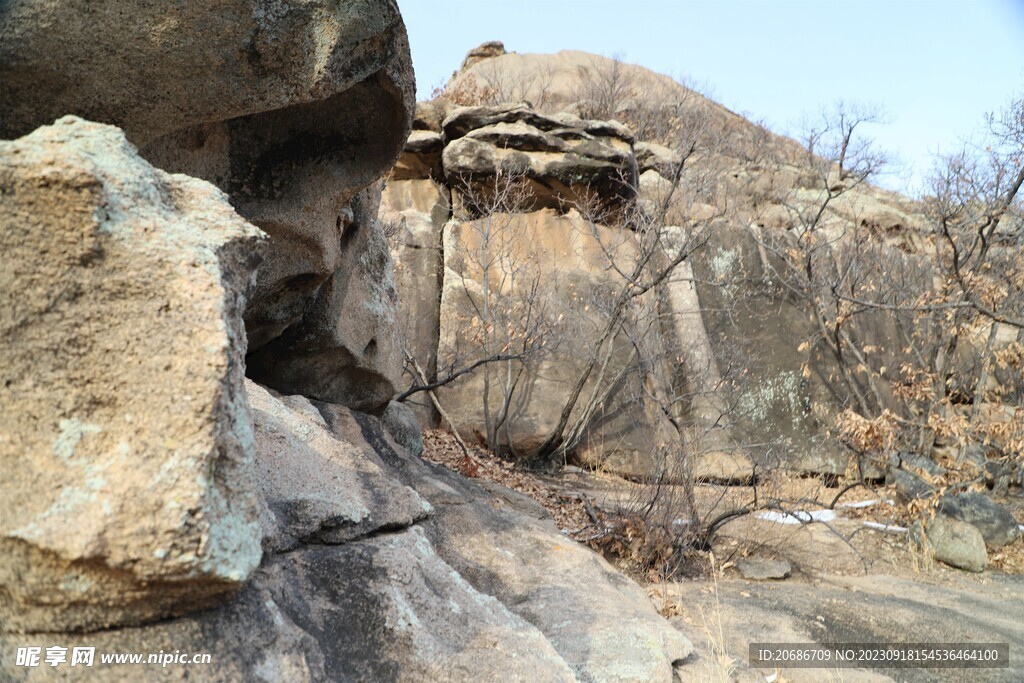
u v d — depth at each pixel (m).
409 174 11.97
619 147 11.95
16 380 2.00
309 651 2.54
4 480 1.94
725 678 4.25
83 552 1.86
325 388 5.18
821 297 11.84
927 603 6.66
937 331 11.70
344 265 5.00
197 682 2.08
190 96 3.39
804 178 18.64
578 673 3.62
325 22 3.39
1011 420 9.48
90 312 2.06
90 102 3.32
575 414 10.10
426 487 4.93
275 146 4.11
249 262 2.45
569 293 10.49
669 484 7.07
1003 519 8.80
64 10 3.15
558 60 24.56
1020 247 11.48
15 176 2.03
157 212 2.27
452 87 21.27
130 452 1.96
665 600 5.66
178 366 2.03
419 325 10.10
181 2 3.21
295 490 3.22
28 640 1.99
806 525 8.27
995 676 5.05
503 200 10.38
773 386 11.22
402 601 3.04
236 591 2.29
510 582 4.36
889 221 16.19
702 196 13.43
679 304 11.17
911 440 11.30
